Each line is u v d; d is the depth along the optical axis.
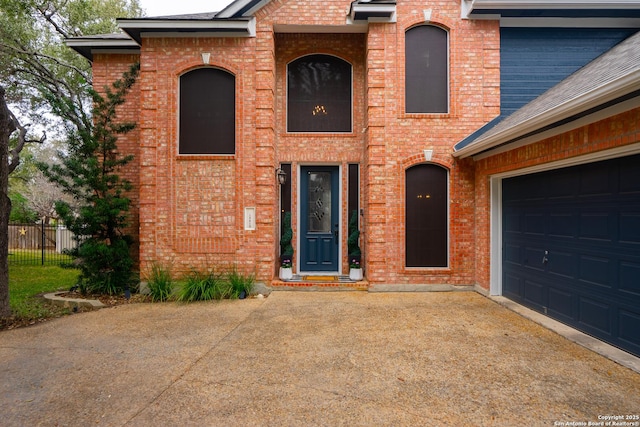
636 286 3.92
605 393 3.17
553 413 2.86
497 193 6.75
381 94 7.24
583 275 4.69
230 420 2.78
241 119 7.26
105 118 7.14
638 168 3.89
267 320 5.37
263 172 7.25
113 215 6.83
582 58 7.35
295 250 8.15
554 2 6.78
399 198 7.21
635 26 7.30
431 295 6.88
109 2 13.96
